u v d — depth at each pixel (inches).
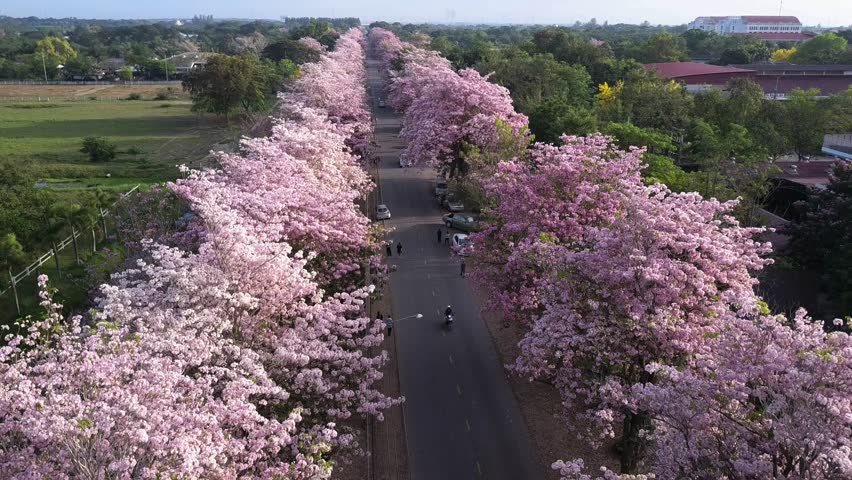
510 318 906.7
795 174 1545.3
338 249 971.9
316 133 1290.6
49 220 1296.8
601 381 664.4
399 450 785.6
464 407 874.1
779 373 454.3
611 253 688.4
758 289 984.3
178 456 417.1
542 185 933.8
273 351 650.2
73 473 414.9
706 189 1272.1
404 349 1026.1
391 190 1929.1
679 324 627.5
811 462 404.8
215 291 608.4
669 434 498.6
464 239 1406.3
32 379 472.1
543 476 741.9
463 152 1544.0
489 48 3735.2
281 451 541.3
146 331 543.2
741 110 1950.1
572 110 1825.8
